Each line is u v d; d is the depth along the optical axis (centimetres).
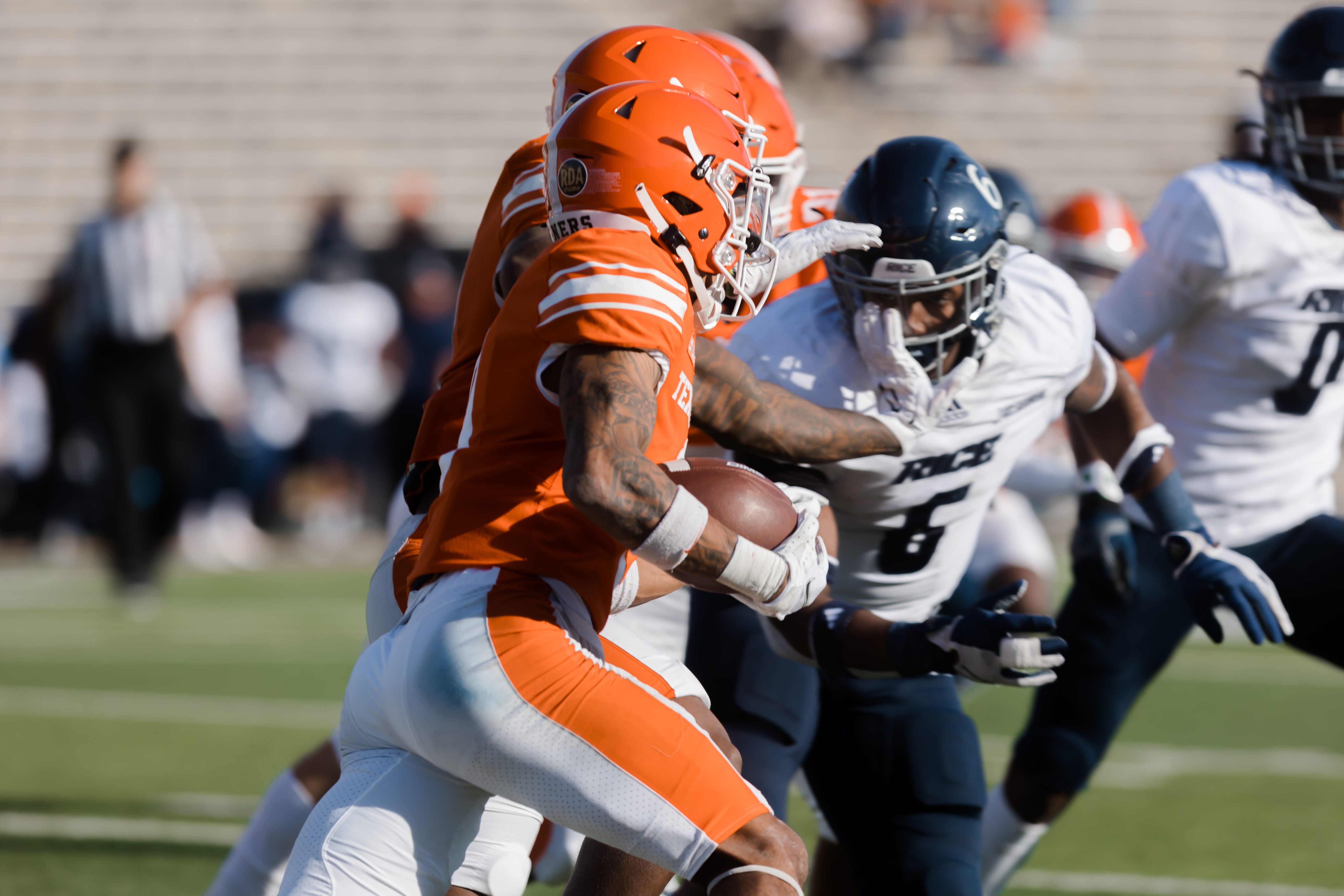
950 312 1048
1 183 5925
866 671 984
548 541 834
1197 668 2877
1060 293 1122
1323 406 1346
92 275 3241
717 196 872
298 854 853
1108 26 6216
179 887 1439
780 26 6191
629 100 873
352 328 4291
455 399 971
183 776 1928
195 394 4016
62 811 1745
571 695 807
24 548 4466
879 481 1095
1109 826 1716
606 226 860
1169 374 1376
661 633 1190
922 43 6147
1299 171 1298
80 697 2488
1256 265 1290
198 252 3319
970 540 1191
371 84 6134
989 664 909
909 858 1090
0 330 4416
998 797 1364
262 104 6100
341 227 4353
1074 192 5859
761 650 1135
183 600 3591
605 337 797
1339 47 1270
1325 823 1720
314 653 2891
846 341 1080
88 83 6147
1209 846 1623
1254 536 1363
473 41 6241
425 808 848
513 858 968
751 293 960
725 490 872
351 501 4469
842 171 5719
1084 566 1291
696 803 807
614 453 780
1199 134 6000
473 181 5919
